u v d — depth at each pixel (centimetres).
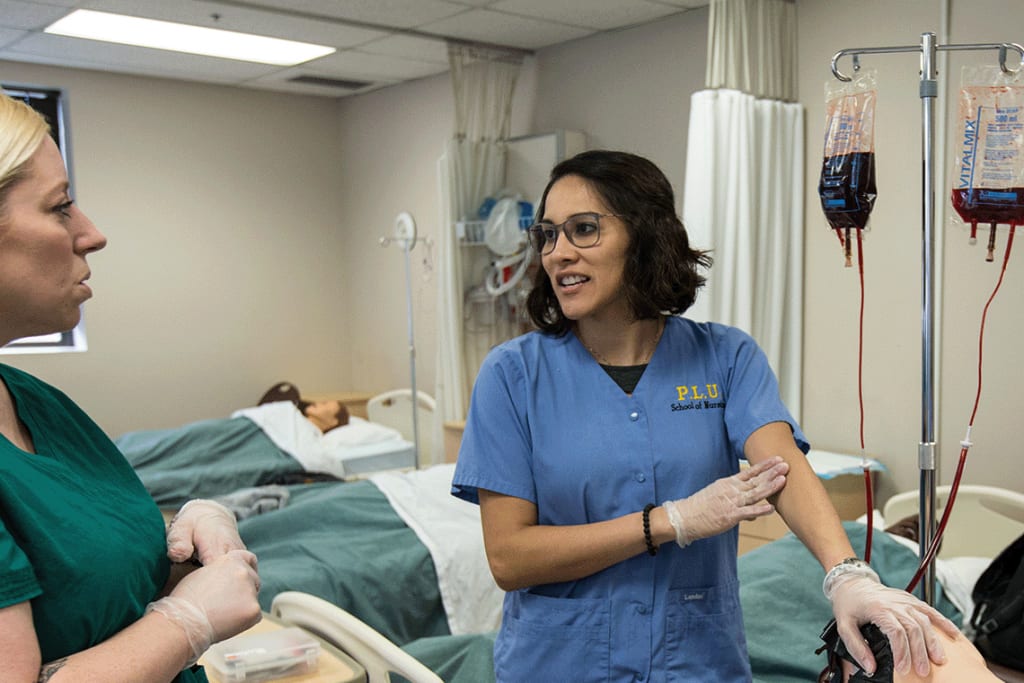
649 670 126
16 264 82
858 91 131
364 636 176
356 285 589
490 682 198
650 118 409
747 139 336
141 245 510
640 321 136
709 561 130
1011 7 298
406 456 474
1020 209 124
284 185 564
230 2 356
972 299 315
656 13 389
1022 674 194
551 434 131
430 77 513
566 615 128
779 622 219
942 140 318
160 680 82
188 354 530
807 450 133
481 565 294
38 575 80
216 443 430
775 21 348
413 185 536
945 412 325
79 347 502
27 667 73
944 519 126
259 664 169
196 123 525
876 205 339
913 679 95
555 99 453
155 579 97
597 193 127
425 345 540
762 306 357
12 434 91
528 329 148
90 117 489
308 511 313
